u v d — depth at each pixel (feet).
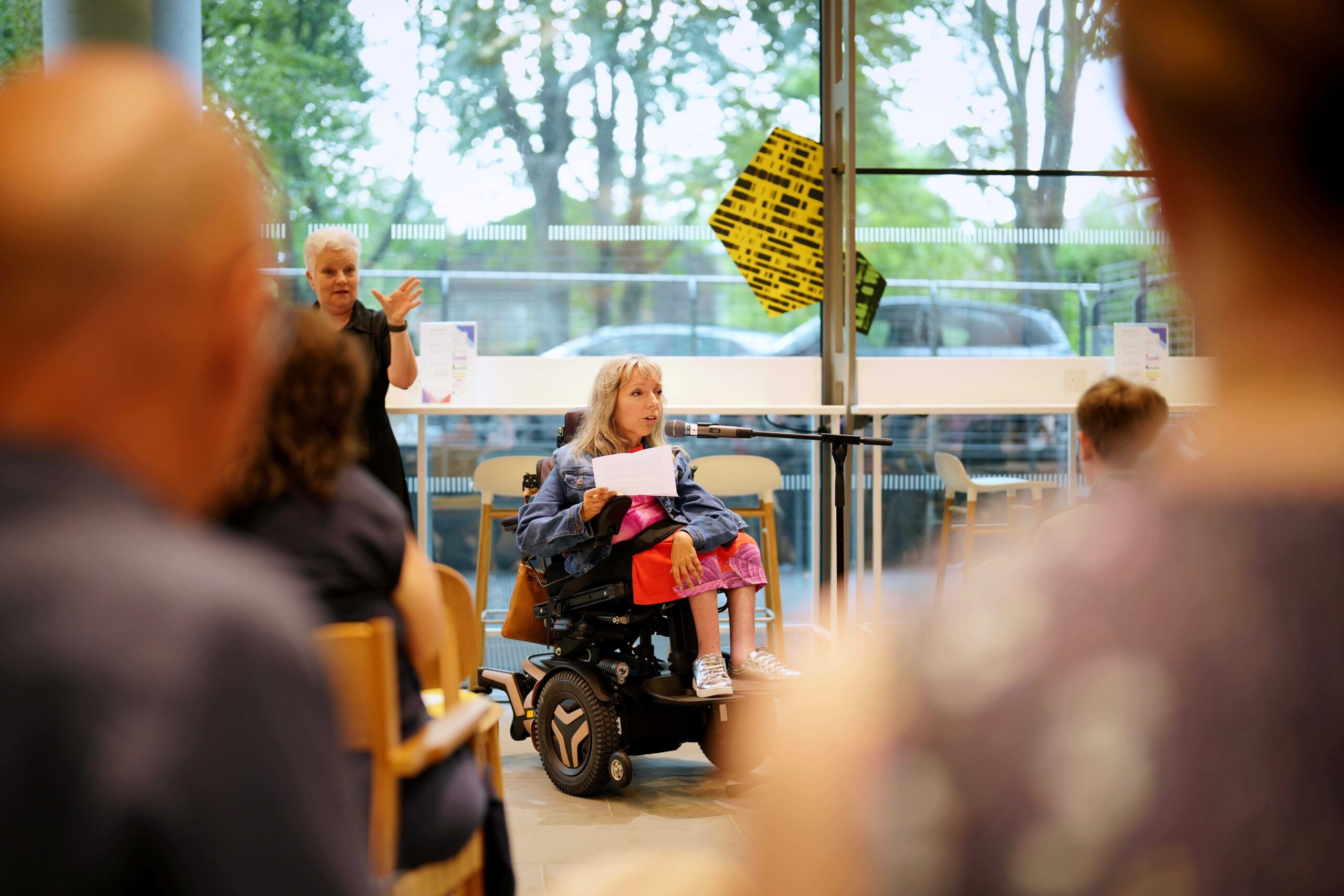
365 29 15.47
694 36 16.03
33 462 1.46
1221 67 0.95
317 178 15.49
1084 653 0.92
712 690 10.12
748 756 10.46
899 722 0.95
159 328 1.58
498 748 6.17
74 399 1.52
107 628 1.34
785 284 16.16
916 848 0.91
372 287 15.72
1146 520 0.98
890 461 15.62
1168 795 0.87
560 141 15.92
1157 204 1.03
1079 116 15.47
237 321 1.71
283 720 1.42
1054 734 0.90
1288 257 0.96
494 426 15.71
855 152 15.10
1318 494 0.93
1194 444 1.03
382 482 12.46
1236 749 0.87
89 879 1.27
